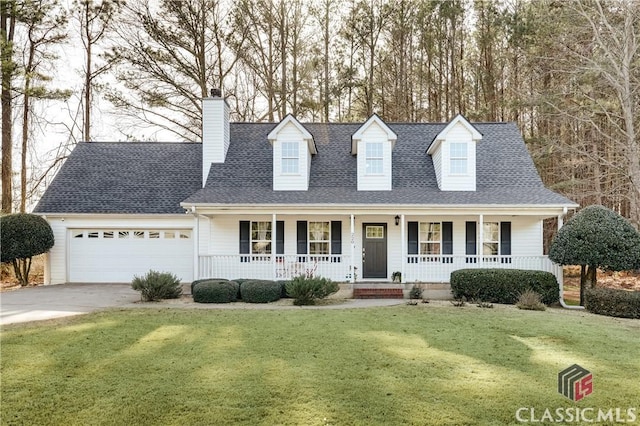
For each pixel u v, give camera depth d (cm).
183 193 1802
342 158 1788
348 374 639
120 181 1847
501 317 1060
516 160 1727
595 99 1986
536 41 2153
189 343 798
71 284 1711
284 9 2611
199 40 2433
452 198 1510
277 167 1645
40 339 817
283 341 815
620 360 714
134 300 1320
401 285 1466
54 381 611
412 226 1641
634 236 1251
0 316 1039
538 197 1489
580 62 2059
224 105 1802
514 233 1630
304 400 546
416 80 2928
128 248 1767
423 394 568
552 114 2083
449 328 930
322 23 2727
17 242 1627
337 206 1473
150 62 2395
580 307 1306
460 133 1622
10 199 2209
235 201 1488
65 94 2166
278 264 1570
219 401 544
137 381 611
